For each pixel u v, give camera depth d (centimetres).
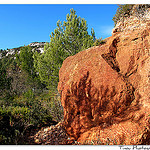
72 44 1065
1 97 1189
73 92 538
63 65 685
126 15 822
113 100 486
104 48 625
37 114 707
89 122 503
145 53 535
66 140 514
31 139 527
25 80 1783
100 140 461
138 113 448
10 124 581
